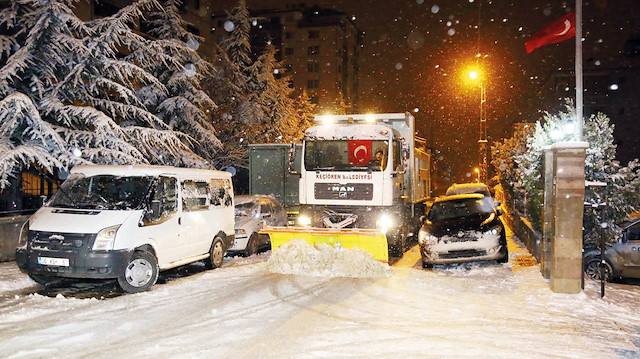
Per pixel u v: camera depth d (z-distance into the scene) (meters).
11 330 6.79
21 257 9.30
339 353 5.92
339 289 9.51
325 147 13.23
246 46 29.95
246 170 26.91
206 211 11.70
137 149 15.37
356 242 11.50
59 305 8.14
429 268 12.27
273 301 8.52
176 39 19.86
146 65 17.69
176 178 10.80
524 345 6.26
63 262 8.93
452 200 14.43
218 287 9.63
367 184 12.83
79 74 14.25
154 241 9.80
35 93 14.27
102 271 8.93
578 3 9.99
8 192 15.11
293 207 18.44
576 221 9.05
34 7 14.39
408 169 15.07
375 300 8.66
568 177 9.08
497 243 12.00
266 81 30.88
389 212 12.76
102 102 15.43
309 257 11.23
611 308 8.13
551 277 9.43
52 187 18.58
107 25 15.21
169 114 20.02
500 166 24.92
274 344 6.24
